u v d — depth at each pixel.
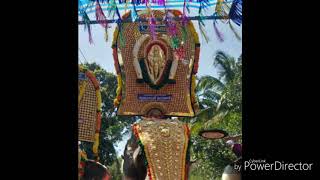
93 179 7.46
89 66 8.80
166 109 7.84
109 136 10.44
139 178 6.46
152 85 7.85
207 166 9.31
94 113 7.78
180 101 7.81
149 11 8.01
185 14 7.98
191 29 7.88
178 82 7.84
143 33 7.96
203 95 9.37
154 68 7.86
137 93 7.89
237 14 8.09
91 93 7.78
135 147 6.49
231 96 9.32
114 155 10.70
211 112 9.34
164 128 6.40
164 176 6.06
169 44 7.90
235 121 9.27
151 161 6.17
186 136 6.40
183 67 7.85
